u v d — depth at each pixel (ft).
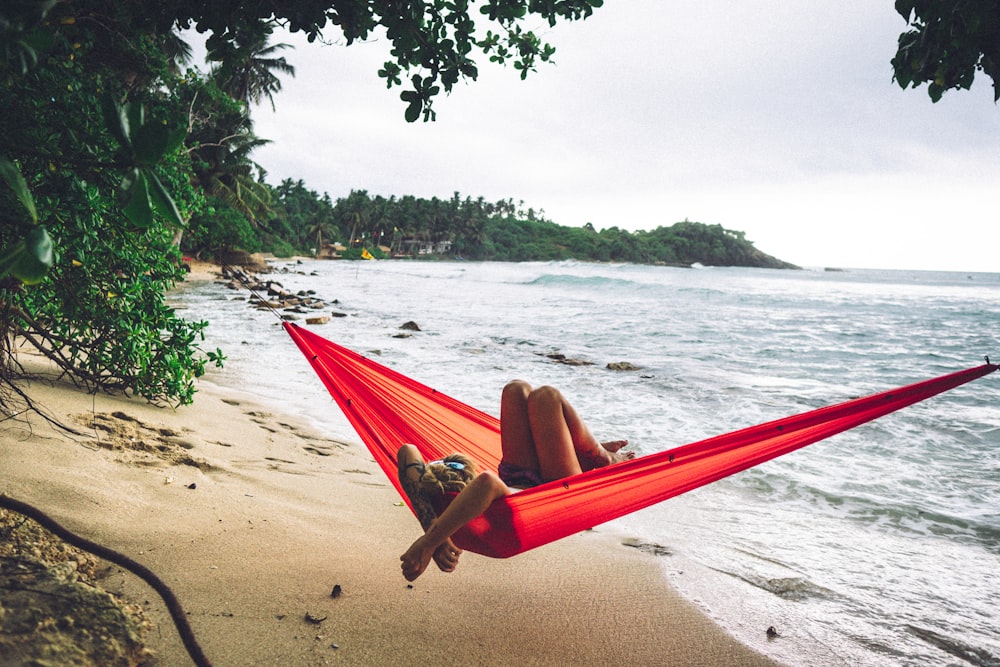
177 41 74.95
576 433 10.31
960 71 9.14
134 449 15.06
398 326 58.23
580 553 13.46
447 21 11.65
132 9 10.38
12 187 5.63
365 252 168.45
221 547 10.93
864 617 11.46
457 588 11.03
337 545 12.00
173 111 20.02
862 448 23.45
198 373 20.62
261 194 157.38
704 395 32.45
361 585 10.59
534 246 588.09
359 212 422.82
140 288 18.40
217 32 10.31
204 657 6.70
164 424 18.16
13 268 5.54
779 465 21.18
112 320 18.12
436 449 11.22
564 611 10.69
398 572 11.27
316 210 391.24
